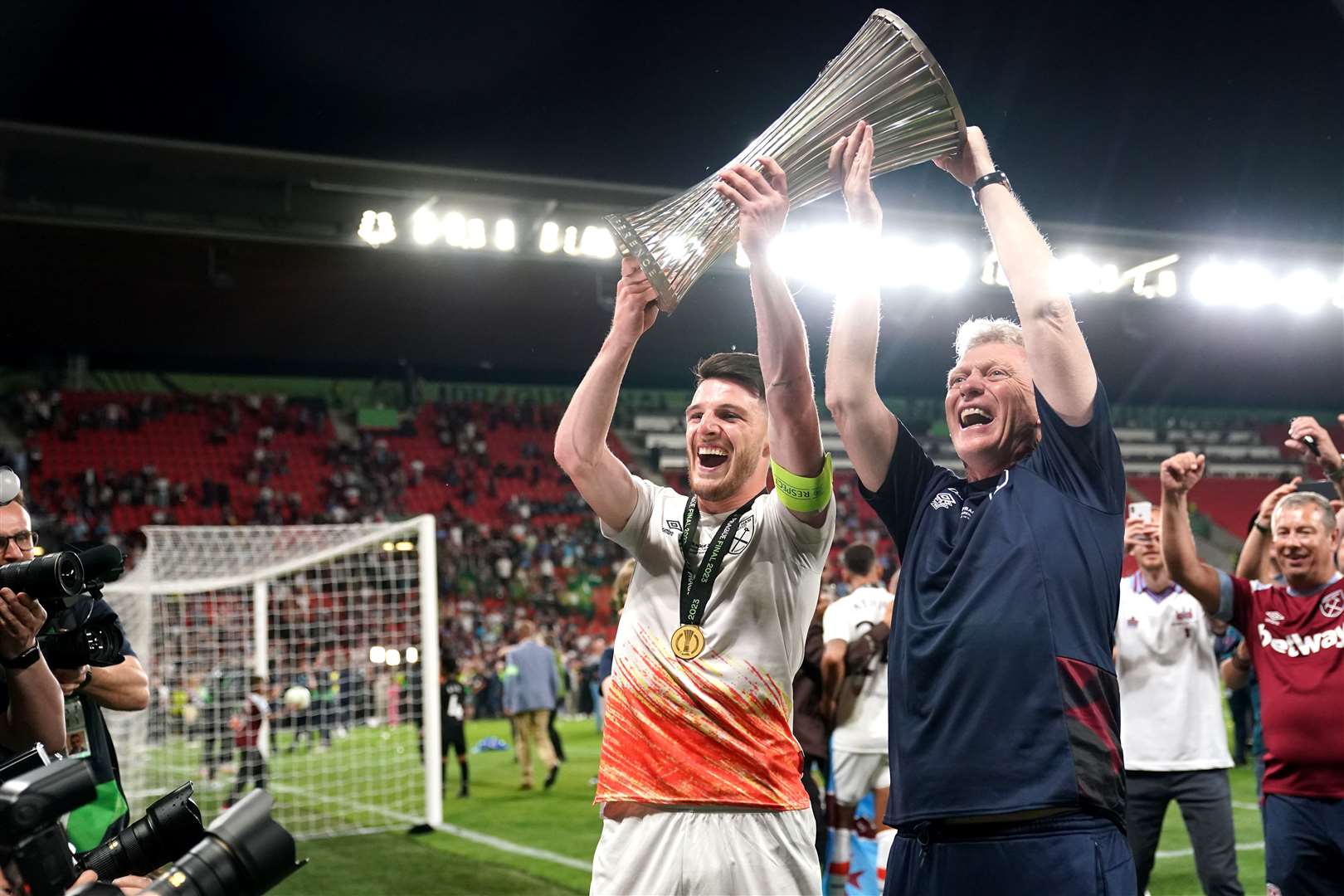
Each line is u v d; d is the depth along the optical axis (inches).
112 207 623.2
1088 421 88.2
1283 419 1561.3
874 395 95.4
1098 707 82.9
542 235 691.4
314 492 1242.0
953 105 91.4
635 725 97.0
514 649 472.4
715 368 106.5
